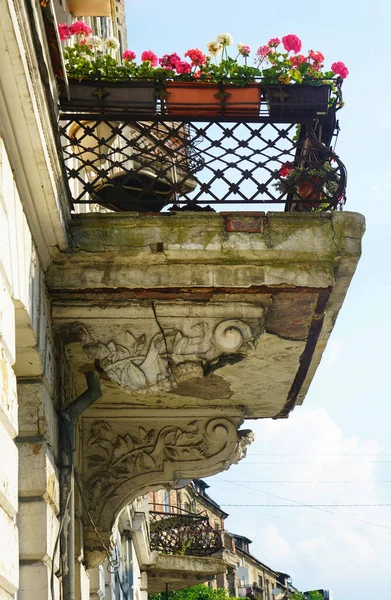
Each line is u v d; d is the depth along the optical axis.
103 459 7.07
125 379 5.62
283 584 51.62
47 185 4.67
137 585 14.08
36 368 5.11
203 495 38.72
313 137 5.93
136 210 6.18
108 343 5.68
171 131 5.95
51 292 5.55
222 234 5.64
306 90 6.02
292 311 5.90
